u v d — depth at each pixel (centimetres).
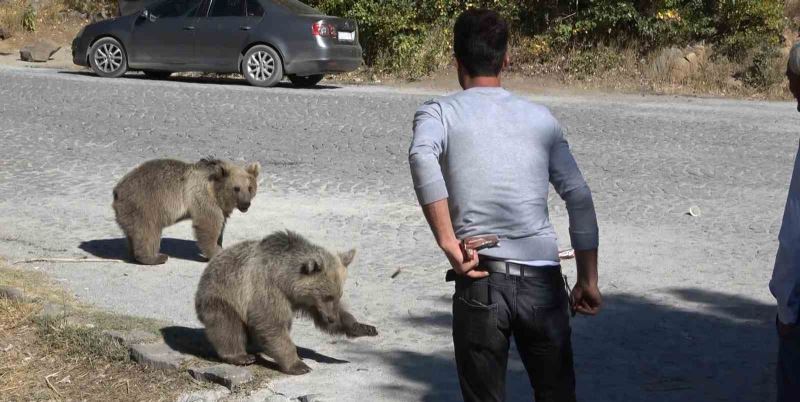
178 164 859
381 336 674
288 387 578
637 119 1681
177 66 2080
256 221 1000
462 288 403
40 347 655
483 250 394
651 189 1165
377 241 931
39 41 2556
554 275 402
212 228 846
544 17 2381
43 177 1183
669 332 680
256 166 859
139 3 2519
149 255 858
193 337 658
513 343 656
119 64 2117
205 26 2048
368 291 778
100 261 865
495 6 2403
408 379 592
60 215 1019
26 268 830
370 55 2362
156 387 594
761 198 1124
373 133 1493
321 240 930
